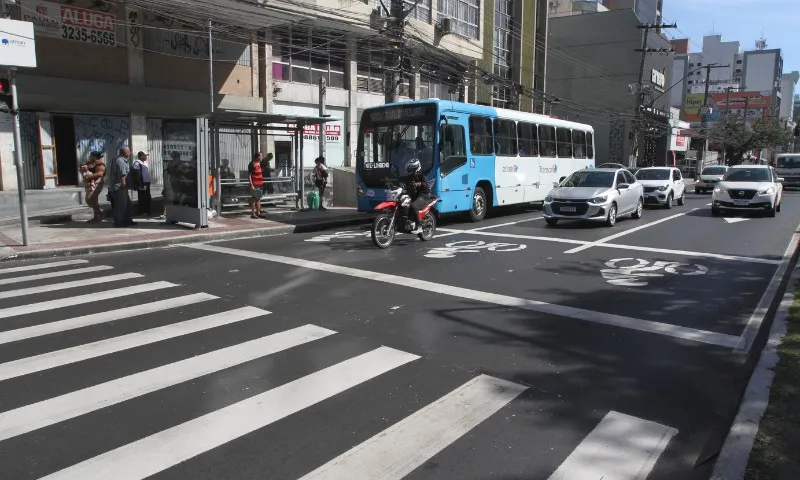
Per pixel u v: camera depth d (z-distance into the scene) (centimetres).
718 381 491
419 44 2414
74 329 612
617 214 1584
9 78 1080
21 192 1109
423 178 1251
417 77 3008
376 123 1541
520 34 3944
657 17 6297
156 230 1355
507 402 445
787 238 1323
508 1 3881
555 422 413
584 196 1503
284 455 361
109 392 452
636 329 632
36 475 333
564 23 5134
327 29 2327
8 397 441
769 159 9819
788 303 706
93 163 1458
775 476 334
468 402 444
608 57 4966
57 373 489
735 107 8512
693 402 449
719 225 1578
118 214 1408
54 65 1606
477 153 1634
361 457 360
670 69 5703
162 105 1855
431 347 570
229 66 2056
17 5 1434
